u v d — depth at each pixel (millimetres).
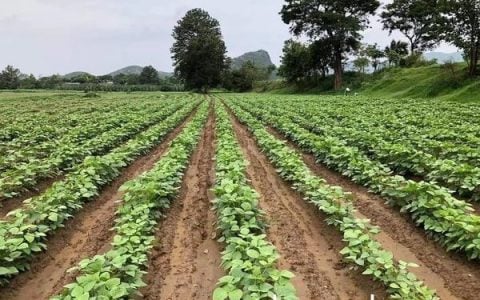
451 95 40094
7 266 6566
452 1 40844
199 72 97250
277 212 9633
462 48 42625
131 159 14172
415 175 11695
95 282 5055
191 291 6453
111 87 98500
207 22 116375
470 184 9555
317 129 19406
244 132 22453
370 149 14172
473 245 6512
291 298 4840
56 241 8094
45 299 6348
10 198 10352
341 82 70250
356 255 6508
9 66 103188
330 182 11992
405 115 24031
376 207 9578
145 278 6770
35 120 24281
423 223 8219
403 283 5449
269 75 119938
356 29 66688
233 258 5895
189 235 8477
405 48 78875
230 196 7863
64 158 13055
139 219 7438
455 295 6203
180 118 27516
